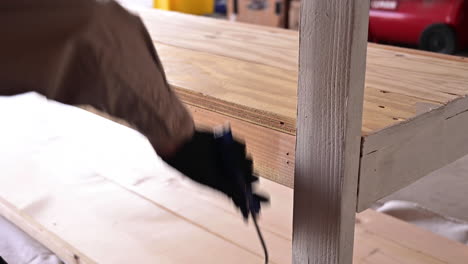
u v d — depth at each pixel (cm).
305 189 52
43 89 33
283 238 105
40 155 140
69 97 35
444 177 169
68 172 130
